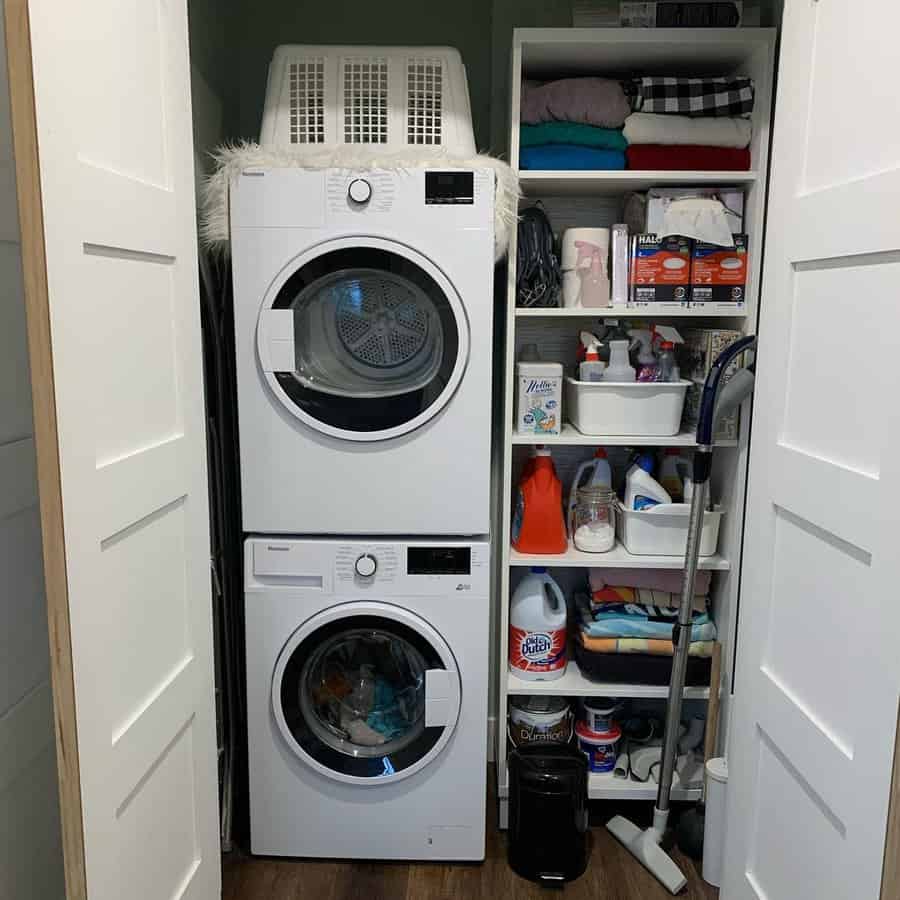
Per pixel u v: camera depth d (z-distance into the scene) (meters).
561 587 2.52
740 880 1.49
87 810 1.06
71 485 1.01
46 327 0.95
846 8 1.14
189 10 2.01
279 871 2.05
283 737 2.00
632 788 2.21
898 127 1.01
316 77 1.95
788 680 1.31
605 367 2.19
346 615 1.95
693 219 2.03
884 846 1.02
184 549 1.41
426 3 2.32
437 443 1.92
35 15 0.91
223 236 1.86
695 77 2.15
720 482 2.26
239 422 1.91
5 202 1.25
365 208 1.83
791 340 1.31
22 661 1.35
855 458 1.11
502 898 1.97
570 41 1.96
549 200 2.35
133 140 1.19
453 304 1.85
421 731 2.01
